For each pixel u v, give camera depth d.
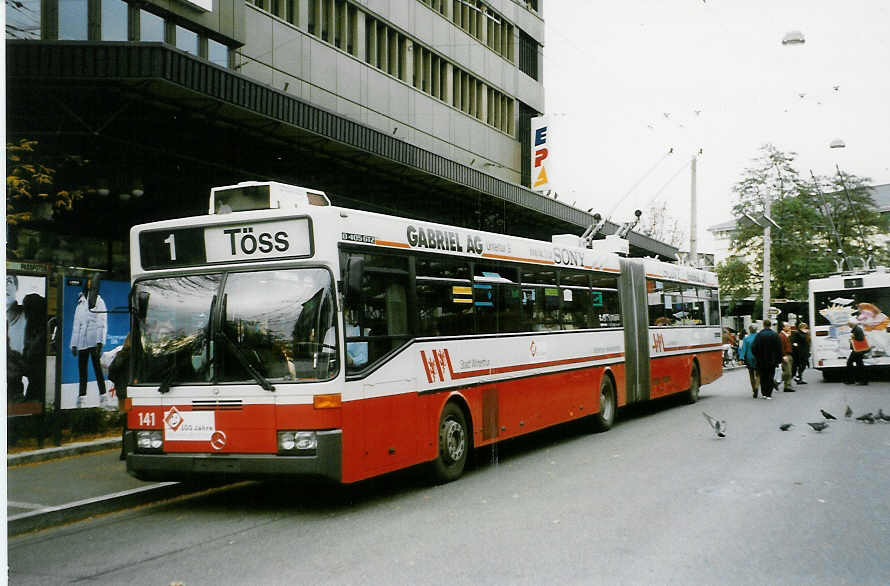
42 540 6.98
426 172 19.25
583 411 13.30
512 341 11.15
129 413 8.10
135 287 8.27
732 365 37.19
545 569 5.72
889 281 25.34
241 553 6.39
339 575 5.67
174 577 5.74
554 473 9.91
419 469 9.63
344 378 7.60
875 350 25.44
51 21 13.74
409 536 6.82
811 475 9.43
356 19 23.94
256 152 16.44
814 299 26.28
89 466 9.98
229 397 7.64
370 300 8.21
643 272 16.47
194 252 8.05
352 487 9.41
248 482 9.79
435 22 28.78
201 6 16.11
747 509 7.64
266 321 7.70
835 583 5.36
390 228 8.68
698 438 12.86
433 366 9.24
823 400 19.58
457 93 30.58
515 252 11.52
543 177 33.75
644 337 16.17
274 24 19.64
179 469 7.77
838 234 47.59
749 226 46.47
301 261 7.70
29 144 11.27
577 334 13.27
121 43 11.65
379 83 24.73
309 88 21.12
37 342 10.46
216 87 12.77
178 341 7.95
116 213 14.52
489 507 7.98
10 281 10.16
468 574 5.62
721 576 5.52
